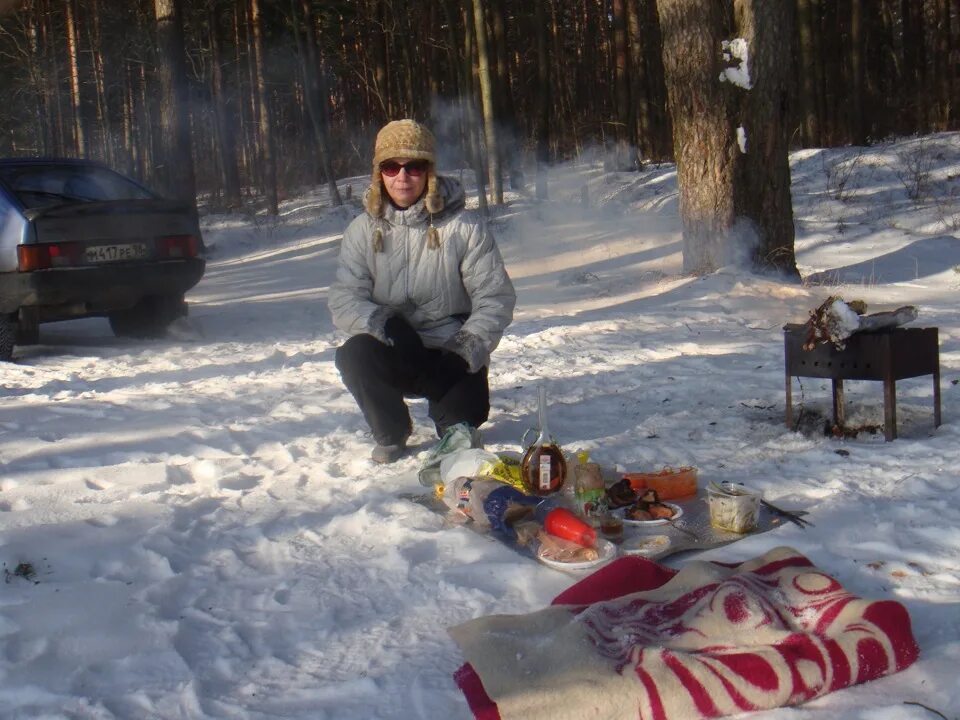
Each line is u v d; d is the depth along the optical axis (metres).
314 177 31.84
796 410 5.52
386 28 31.73
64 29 35.12
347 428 5.56
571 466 4.35
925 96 25.52
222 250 20.73
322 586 3.35
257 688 2.68
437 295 4.84
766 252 10.91
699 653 2.63
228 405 6.28
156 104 34.06
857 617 2.71
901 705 2.37
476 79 21.12
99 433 5.62
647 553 3.43
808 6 23.17
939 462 4.36
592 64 35.38
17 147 42.56
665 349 7.74
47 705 2.61
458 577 3.36
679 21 10.75
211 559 3.63
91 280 8.39
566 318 9.54
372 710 2.54
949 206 14.87
